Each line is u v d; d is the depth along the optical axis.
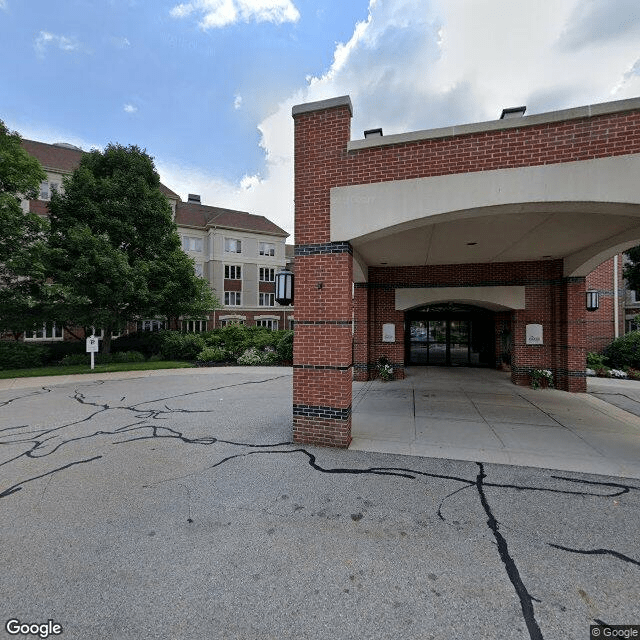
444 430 6.58
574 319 10.12
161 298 17.34
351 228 5.61
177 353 18.50
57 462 5.11
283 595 2.63
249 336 19.11
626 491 4.21
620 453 5.40
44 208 22.67
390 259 10.84
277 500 4.01
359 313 12.09
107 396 9.78
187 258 19.33
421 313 16.25
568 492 4.19
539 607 2.51
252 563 2.96
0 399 9.44
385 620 2.41
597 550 3.12
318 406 5.79
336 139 5.71
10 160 13.43
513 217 6.53
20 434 6.43
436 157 5.27
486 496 4.10
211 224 32.81
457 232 7.59
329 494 4.15
